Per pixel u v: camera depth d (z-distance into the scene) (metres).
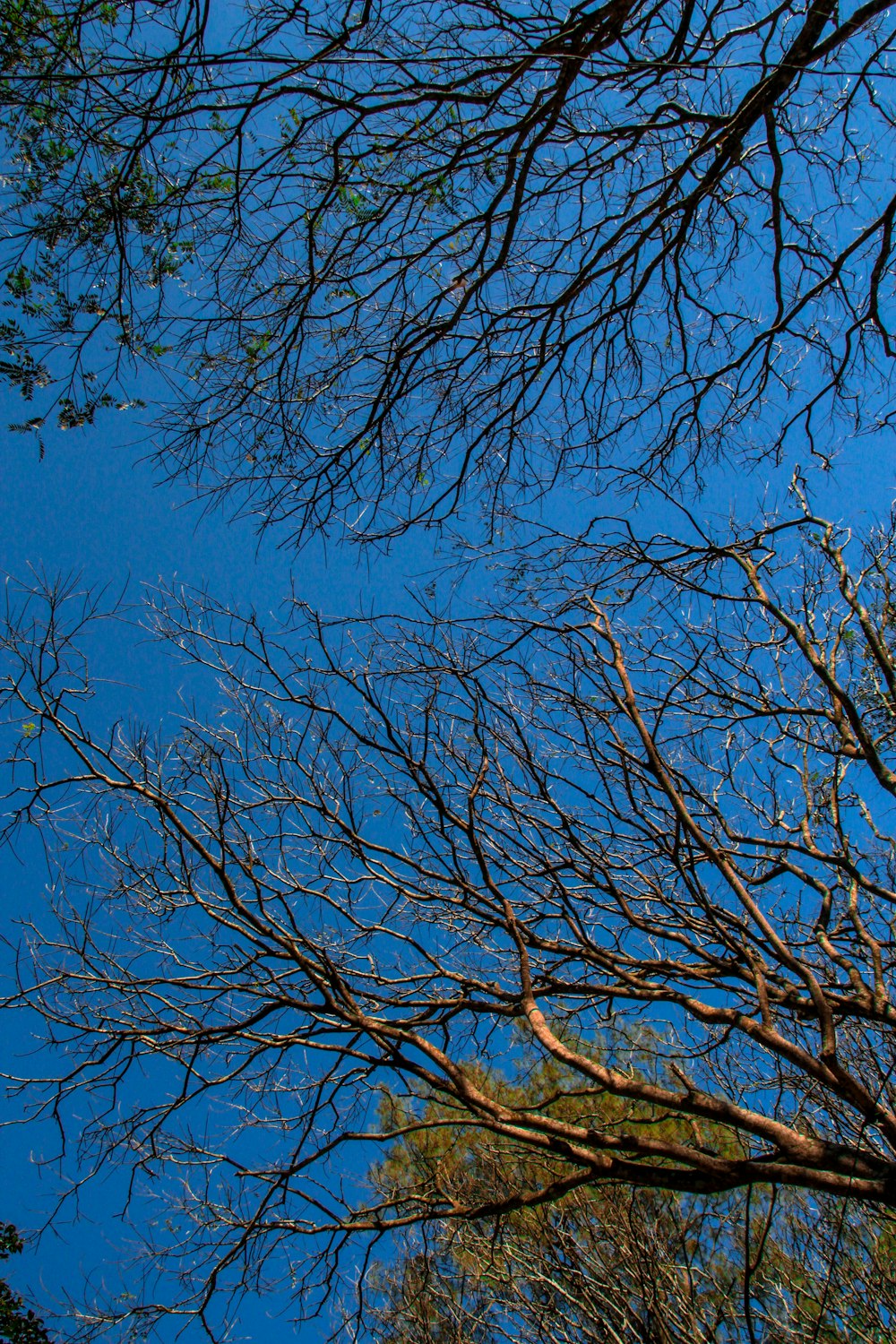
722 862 4.37
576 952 4.94
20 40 3.83
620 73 4.20
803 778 5.36
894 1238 5.99
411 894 5.26
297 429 5.05
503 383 5.52
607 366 5.74
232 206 4.42
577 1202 6.27
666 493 5.75
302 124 4.34
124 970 4.91
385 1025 4.64
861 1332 5.54
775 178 4.82
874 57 4.36
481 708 4.93
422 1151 5.86
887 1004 4.19
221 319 4.70
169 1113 4.64
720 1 4.47
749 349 5.41
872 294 5.13
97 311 4.32
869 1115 3.61
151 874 5.06
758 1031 3.87
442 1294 5.73
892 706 5.29
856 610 5.37
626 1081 3.61
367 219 4.90
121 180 4.02
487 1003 4.74
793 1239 6.05
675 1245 6.03
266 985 4.83
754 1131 3.50
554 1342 5.70
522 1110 3.89
